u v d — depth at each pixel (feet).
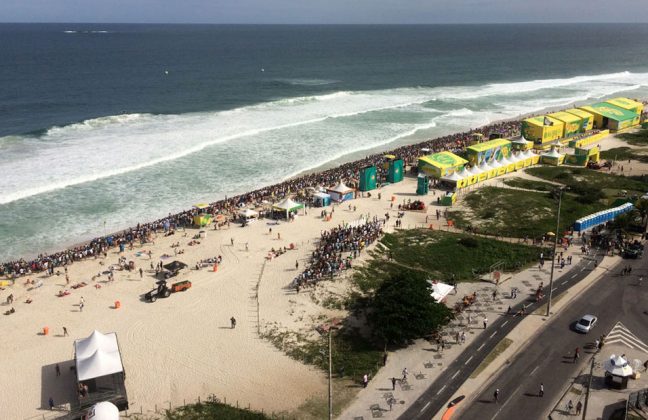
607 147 416.67
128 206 285.64
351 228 252.21
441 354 164.35
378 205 292.81
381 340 170.09
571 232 253.44
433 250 234.38
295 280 207.51
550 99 636.89
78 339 171.01
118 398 139.74
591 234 251.80
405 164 362.12
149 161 347.56
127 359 161.07
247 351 165.58
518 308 190.29
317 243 242.17
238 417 136.26
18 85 626.23
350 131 451.94
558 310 188.14
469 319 181.88
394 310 167.63
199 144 388.37
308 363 160.25
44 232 254.27
